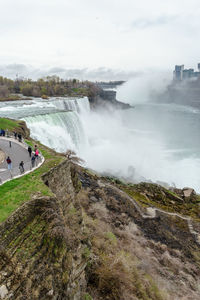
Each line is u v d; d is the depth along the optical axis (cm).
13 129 2950
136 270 1562
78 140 5303
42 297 809
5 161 1680
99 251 1562
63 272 947
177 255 1984
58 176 1445
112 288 1320
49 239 934
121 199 2641
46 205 1017
